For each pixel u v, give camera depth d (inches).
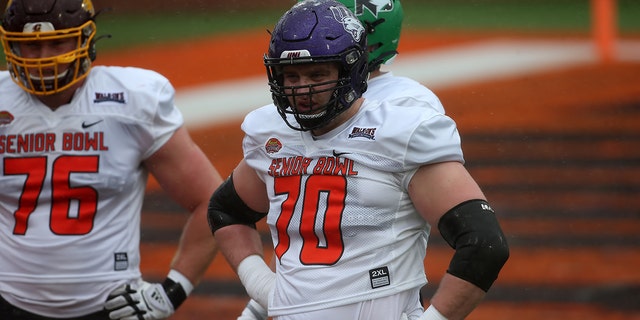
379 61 530.3
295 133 442.0
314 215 428.8
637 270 979.9
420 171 420.8
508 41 2079.2
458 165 422.3
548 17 2273.6
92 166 535.2
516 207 1167.0
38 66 512.7
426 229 454.9
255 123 457.7
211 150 1423.5
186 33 2137.1
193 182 562.9
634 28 2134.6
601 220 1123.9
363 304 423.8
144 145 548.7
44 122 534.9
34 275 534.9
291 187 438.6
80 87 542.3
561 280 963.3
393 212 425.4
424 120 417.7
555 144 1424.7
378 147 419.8
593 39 2070.6
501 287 949.2
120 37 2114.9
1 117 536.7
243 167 477.1
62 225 534.0
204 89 1749.5
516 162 1343.5
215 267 1025.5
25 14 512.1
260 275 473.7
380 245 424.2
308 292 427.5
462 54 1978.3
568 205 1172.5
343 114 431.8
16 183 534.6
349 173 423.8
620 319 871.1
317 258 428.5
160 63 1919.3
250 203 481.4
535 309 897.5
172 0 2353.6
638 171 1295.5
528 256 1026.1
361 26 429.7
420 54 1982.0
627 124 1523.1
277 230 445.1
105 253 541.0
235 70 1866.4
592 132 1483.8
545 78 1797.5
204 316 895.7
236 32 2154.3
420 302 475.8
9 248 537.6
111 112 539.2
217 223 490.9
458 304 409.4
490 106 1635.1
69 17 519.8
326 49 413.1
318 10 424.5
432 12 2345.0
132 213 555.8
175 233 1094.4
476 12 2337.6
